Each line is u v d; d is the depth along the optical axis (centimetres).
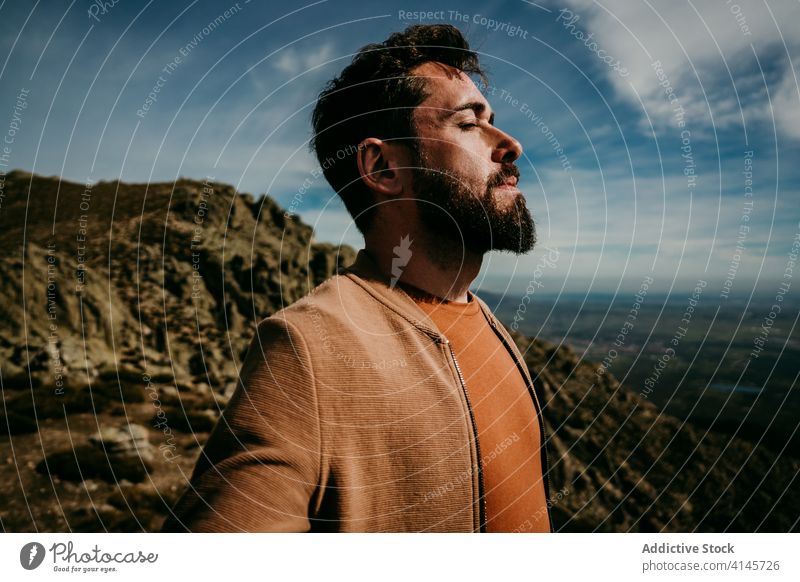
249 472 129
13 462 1603
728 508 2800
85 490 1485
